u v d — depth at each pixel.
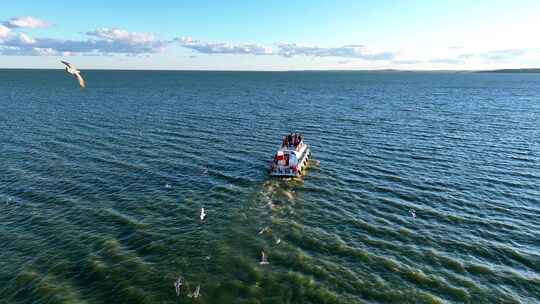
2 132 69.62
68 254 29.31
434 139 69.88
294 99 143.38
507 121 89.69
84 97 134.00
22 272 26.88
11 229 33.03
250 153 59.72
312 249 30.86
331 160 56.56
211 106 115.88
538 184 45.59
